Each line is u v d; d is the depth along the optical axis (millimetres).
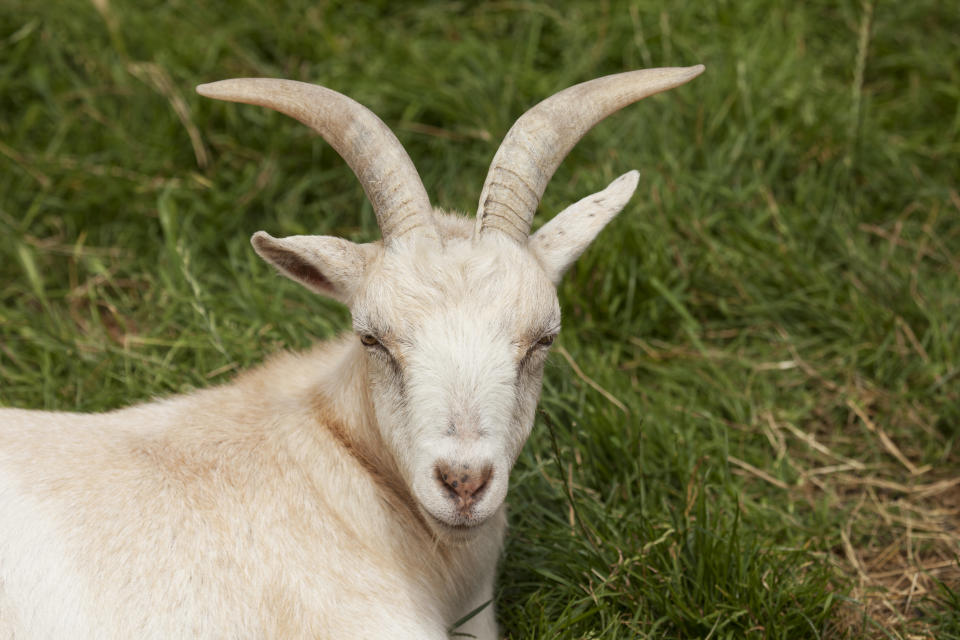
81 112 7422
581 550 4988
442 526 3695
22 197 7082
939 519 5527
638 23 7664
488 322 3721
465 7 8312
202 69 7516
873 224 7113
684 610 4633
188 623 3703
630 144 7129
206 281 6633
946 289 6535
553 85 7574
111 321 6594
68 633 3625
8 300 6707
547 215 6504
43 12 7723
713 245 6672
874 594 5062
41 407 5762
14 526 3734
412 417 3691
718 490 5488
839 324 6414
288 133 7289
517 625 4777
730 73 7465
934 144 7559
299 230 6895
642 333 6445
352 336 4625
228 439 4199
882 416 6059
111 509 3836
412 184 3930
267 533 3941
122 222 7066
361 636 3861
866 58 7891
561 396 5703
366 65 7648
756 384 6219
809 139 7273
